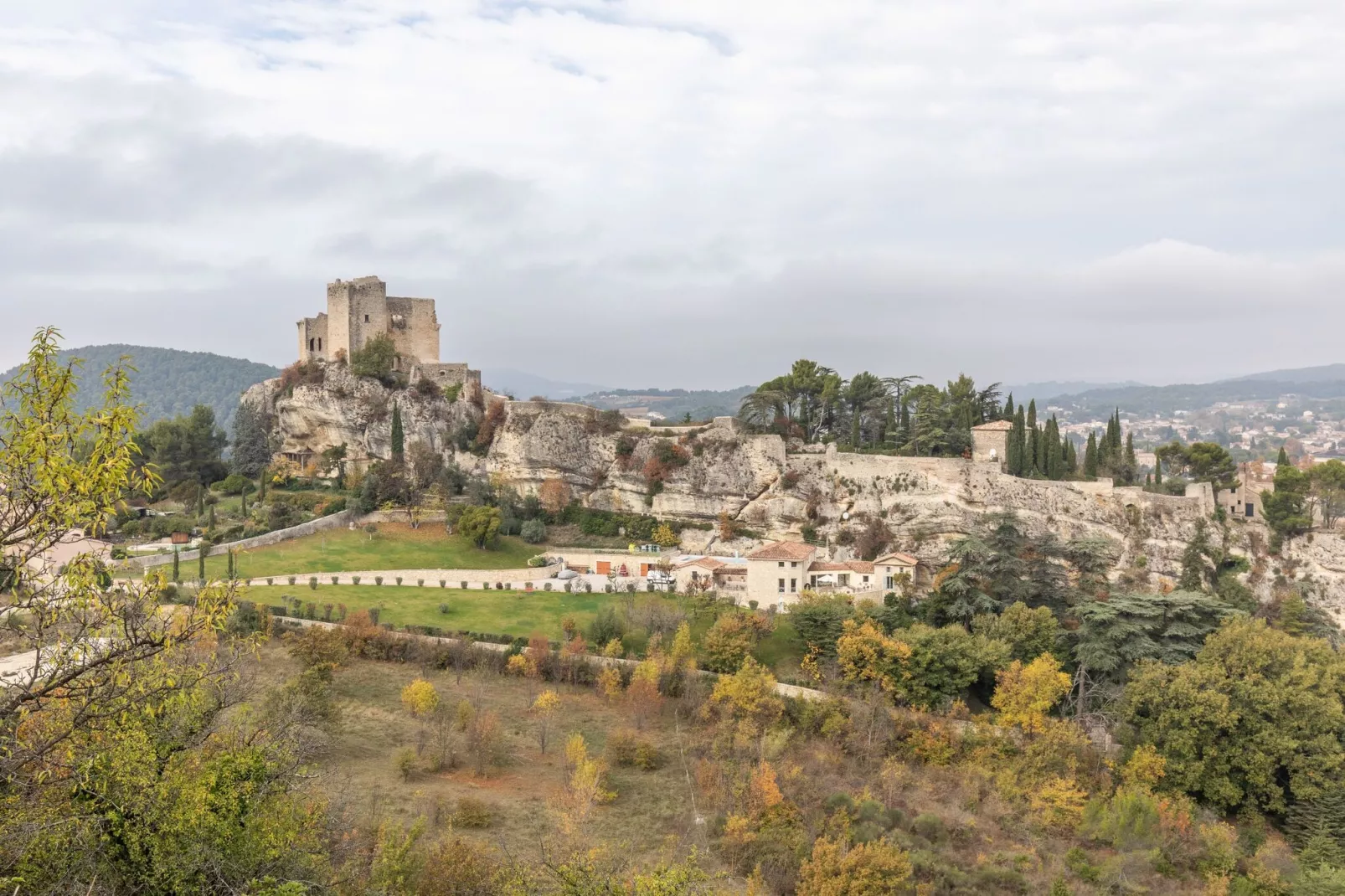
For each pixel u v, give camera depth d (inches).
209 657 1309.1
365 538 5191.9
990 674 3868.1
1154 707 3472.0
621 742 3115.2
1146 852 2834.6
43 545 903.1
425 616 4128.9
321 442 6097.4
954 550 4549.7
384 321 6314.0
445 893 1713.8
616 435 5910.4
